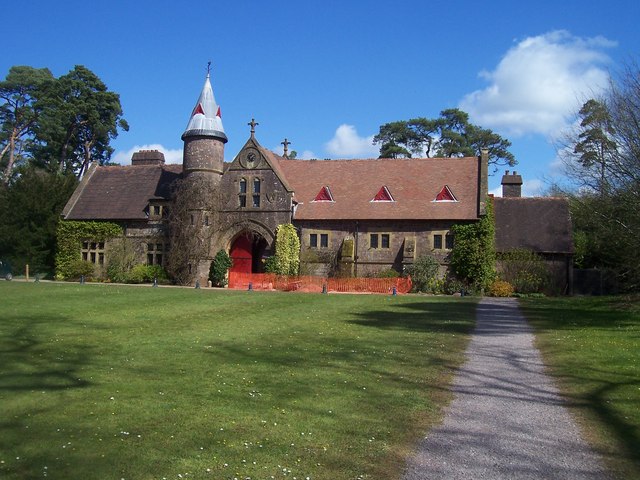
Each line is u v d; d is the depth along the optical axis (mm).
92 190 44781
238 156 40219
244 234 40344
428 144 68625
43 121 62688
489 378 11094
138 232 41938
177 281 39625
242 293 30641
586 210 29109
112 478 6137
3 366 11242
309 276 37344
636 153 24094
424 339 15562
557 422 8336
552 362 12570
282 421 8117
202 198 39438
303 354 13094
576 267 39281
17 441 7121
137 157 47656
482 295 34656
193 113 41125
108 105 66562
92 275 42094
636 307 24281
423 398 9539
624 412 8766
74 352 12766
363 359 12617
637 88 25250
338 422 8133
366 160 42750
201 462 6602
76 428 7641
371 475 6359
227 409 8609
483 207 36375
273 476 6273
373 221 38438
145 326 17047
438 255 37219
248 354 12984
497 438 7652
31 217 44875
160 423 7930
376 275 37969
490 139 66438
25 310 20312
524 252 36375
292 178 42469
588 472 6543
